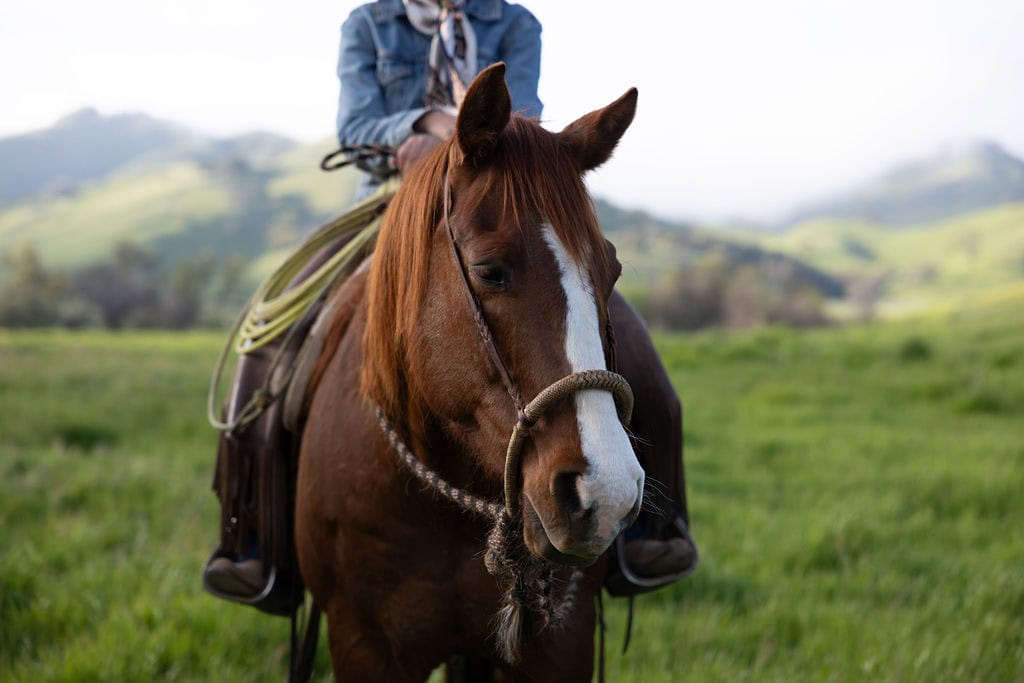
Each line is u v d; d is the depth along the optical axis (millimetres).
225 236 157500
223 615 3881
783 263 119125
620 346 2316
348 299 2375
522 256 1644
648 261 75500
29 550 4559
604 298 1720
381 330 1963
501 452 1706
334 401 2211
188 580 4316
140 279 65188
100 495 6062
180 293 64812
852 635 3922
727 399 11414
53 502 5781
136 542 4988
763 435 8914
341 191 190500
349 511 2096
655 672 3564
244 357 2637
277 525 2436
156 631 3684
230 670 3445
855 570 4910
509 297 1640
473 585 2018
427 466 1978
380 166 2713
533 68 2918
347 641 2209
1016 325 20953
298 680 2613
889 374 13133
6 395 10523
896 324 27703
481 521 1985
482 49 2838
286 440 2463
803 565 5020
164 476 6660
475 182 1753
